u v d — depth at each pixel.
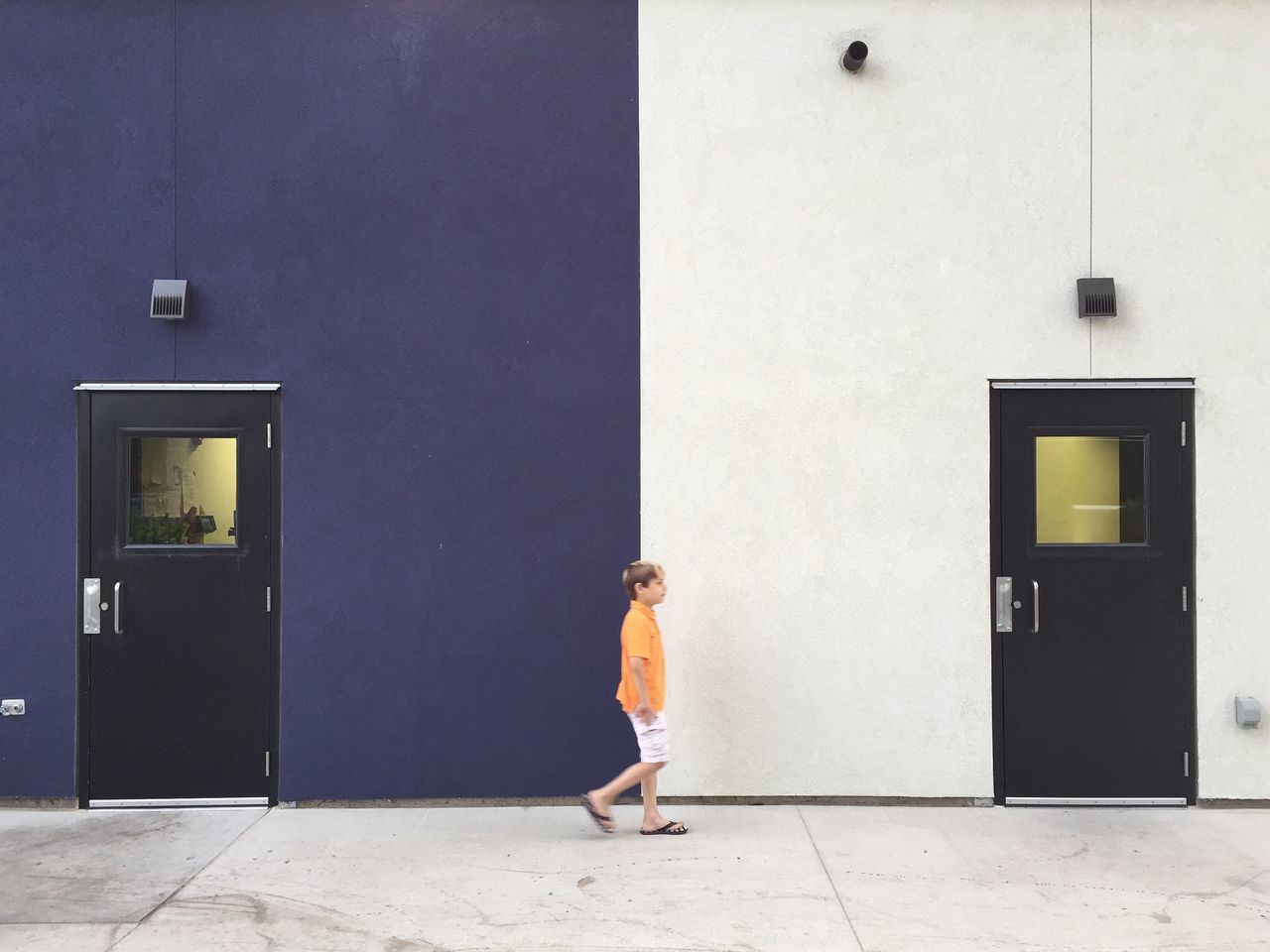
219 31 5.56
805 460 5.56
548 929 3.93
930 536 5.55
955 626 5.54
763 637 5.55
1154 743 5.52
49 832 5.10
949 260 5.56
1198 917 4.04
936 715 5.54
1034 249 5.56
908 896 4.23
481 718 5.56
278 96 5.57
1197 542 5.52
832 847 4.83
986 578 5.54
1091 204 5.54
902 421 5.56
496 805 5.54
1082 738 5.53
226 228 5.57
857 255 5.57
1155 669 5.52
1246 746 5.50
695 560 5.56
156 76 5.56
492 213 5.61
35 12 5.54
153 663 5.53
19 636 5.52
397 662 5.56
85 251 5.55
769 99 5.57
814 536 5.56
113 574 5.53
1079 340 5.54
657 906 4.13
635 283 5.62
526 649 5.57
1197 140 5.53
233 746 5.54
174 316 5.48
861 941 3.82
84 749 5.50
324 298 5.59
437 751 5.56
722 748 5.54
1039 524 5.56
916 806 5.50
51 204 5.55
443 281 5.61
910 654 5.54
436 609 5.58
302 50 5.57
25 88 5.54
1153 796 5.51
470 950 3.76
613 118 5.61
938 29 5.55
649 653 4.89
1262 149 5.54
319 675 5.55
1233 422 5.54
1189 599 5.53
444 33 5.61
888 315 5.57
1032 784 5.53
